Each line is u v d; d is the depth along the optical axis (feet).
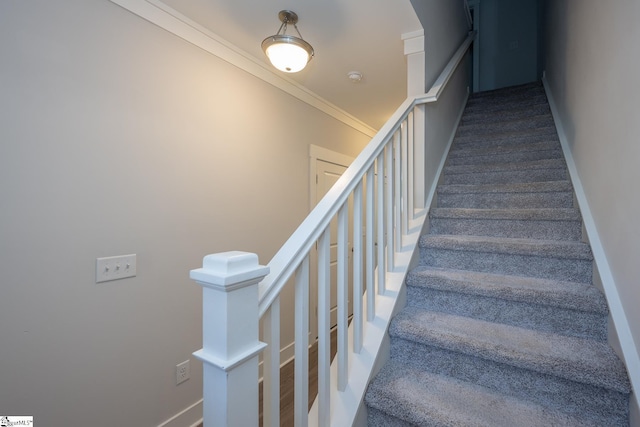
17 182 3.91
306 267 3.03
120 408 4.93
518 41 14.73
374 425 3.71
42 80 4.11
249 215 7.45
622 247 3.71
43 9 4.12
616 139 3.97
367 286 4.40
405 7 5.54
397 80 8.53
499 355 3.67
